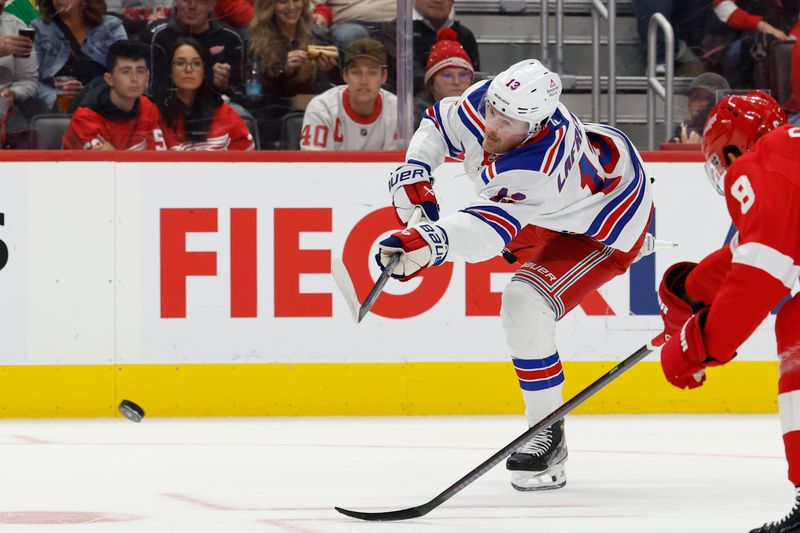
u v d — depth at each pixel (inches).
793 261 276.2
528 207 377.7
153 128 718.5
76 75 714.2
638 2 765.3
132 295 660.1
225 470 460.8
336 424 626.2
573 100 776.3
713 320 280.5
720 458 500.1
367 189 667.4
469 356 669.3
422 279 665.6
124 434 584.4
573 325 673.0
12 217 655.1
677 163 679.1
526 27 770.8
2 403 655.8
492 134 385.1
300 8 707.4
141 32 713.6
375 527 324.5
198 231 660.7
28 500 381.7
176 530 319.3
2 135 714.2
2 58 707.4
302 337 664.4
